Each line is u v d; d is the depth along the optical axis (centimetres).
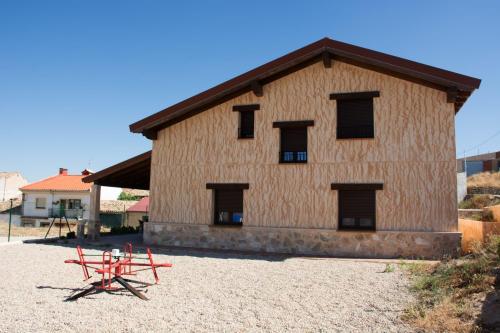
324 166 1265
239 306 643
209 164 1388
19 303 651
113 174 1545
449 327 502
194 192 1395
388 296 696
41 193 4144
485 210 1658
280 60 1270
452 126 1171
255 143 1344
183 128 1428
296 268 990
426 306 615
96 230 1549
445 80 1127
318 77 1303
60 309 619
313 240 1244
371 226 1216
